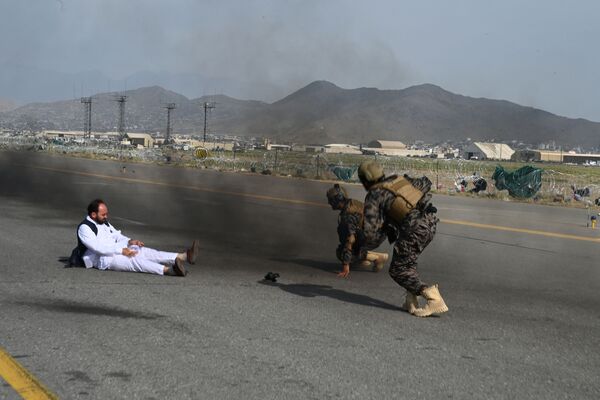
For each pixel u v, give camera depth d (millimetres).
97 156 58750
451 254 11523
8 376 4422
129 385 4305
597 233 16203
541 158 158125
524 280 9148
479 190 31797
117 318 6027
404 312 6719
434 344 5531
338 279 8555
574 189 30438
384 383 4496
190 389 4258
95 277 8016
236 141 92125
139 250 8477
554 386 4586
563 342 5805
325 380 4512
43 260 9203
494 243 13312
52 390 4191
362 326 6031
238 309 6551
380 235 8969
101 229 8648
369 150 127875
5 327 5605
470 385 4531
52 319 5922
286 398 4156
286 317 6277
